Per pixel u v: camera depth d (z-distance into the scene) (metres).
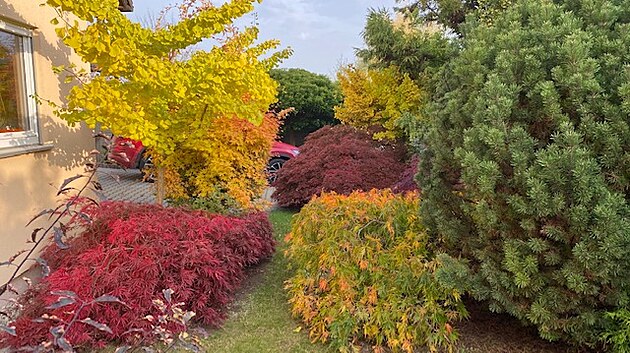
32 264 3.79
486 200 2.39
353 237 3.31
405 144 7.83
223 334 3.16
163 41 3.70
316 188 7.02
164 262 3.16
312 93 16.38
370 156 7.16
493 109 2.34
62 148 4.54
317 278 3.31
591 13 2.56
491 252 2.52
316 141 8.14
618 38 2.39
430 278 2.96
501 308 2.61
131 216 3.64
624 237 2.02
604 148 2.19
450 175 2.83
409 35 8.10
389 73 8.20
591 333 2.35
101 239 3.42
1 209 3.47
